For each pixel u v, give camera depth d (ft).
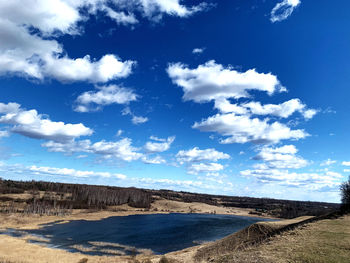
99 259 146.30
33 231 265.34
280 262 52.42
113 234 273.95
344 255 55.11
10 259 128.36
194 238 261.24
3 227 278.26
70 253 164.04
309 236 80.18
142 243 225.97
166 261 96.78
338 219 117.80
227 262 59.62
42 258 139.74
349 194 149.48
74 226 322.55
